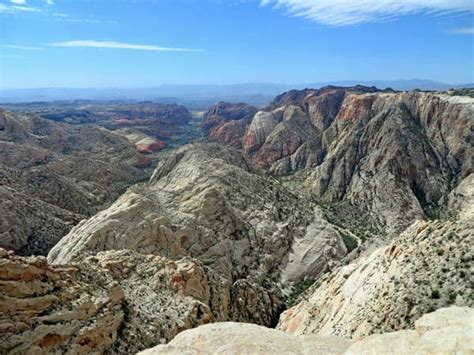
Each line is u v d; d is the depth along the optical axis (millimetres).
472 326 12211
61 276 31781
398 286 30047
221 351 16578
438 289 27234
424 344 11961
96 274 35156
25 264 28875
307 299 46781
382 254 38312
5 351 25438
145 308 36812
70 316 29250
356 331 29125
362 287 35969
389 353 12539
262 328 19969
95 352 29281
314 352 16859
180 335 19406
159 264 45438
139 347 31812
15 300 27172
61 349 27703
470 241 29859
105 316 31453
